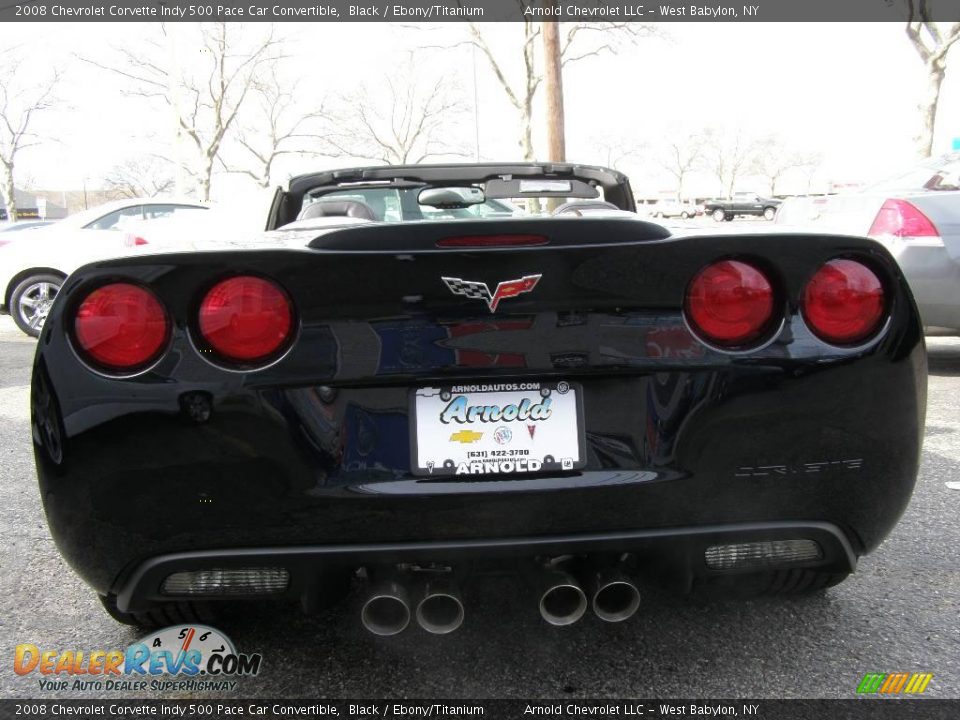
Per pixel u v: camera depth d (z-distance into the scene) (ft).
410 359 4.96
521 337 4.98
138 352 4.86
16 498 10.42
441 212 11.03
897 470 5.34
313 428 4.94
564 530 5.09
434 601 5.51
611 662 6.16
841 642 6.39
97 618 7.06
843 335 5.16
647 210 162.61
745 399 5.06
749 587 6.78
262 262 4.87
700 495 5.10
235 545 5.04
